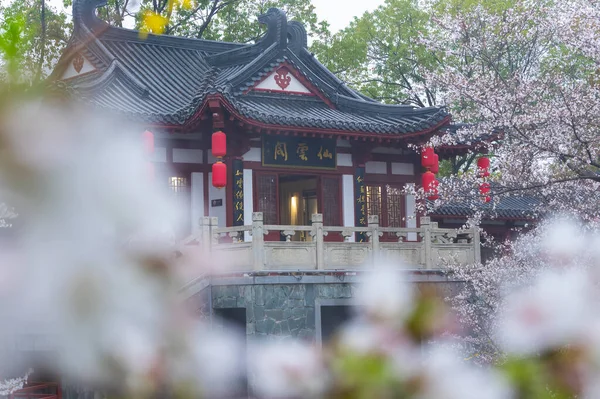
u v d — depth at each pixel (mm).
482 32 26000
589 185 19312
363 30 40812
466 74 27688
